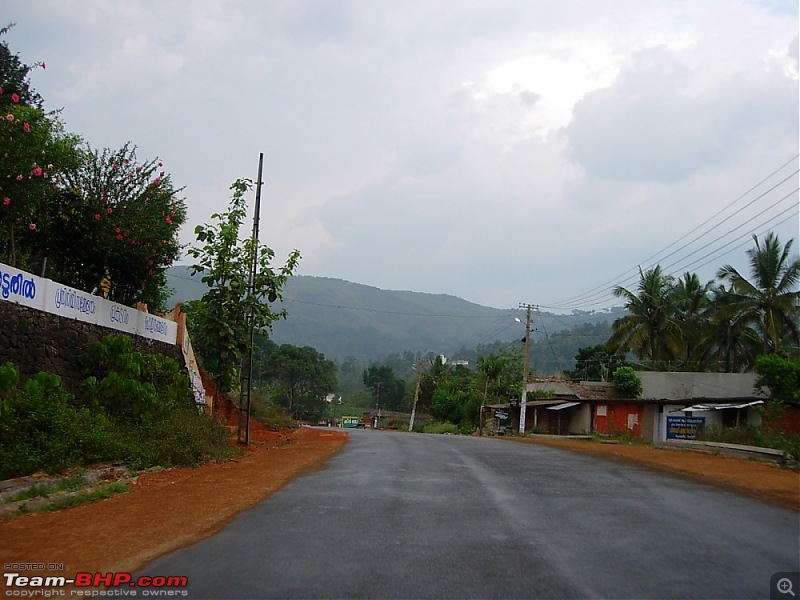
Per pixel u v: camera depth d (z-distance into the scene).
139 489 10.87
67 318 15.68
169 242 18.88
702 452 22.42
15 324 13.60
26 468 10.42
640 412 38.47
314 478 12.54
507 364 61.78
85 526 8.02
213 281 19.11
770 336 35.88
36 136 14.16
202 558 6.64
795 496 11.48
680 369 44.44
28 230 16.98
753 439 22.03
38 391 12.01
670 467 16.27
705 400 32.03
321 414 80.44
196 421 16.89
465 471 14.13
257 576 6.05
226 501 9.82
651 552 7.15
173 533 7.70
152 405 15.18
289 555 6.76
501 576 6.16
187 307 25.84
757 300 36.16
